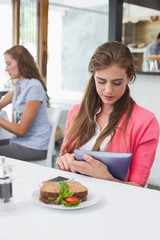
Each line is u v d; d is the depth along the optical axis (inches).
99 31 211.8
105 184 46.3
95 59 52.6
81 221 34.7
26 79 95.5
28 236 31.3
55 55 229.6
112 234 31.9
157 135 54.3
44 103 94.6
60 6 202.2
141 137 53.8
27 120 89.9
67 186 39.4
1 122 88.4
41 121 93.7
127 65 52.0
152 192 43.4
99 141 55.5
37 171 52.5
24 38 146.9
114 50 52.1
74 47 228.7
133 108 56.8
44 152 93.7
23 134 90.0
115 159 47.0
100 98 58.7
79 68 226.1
